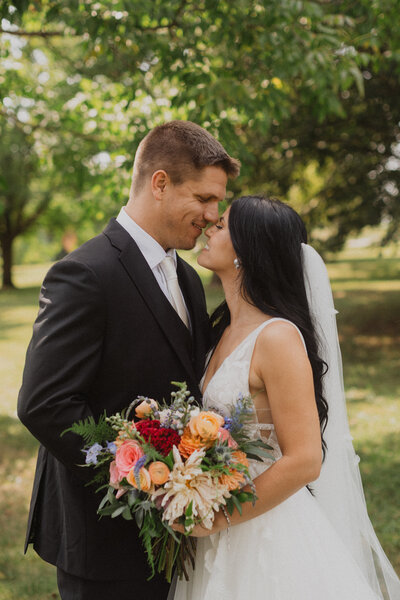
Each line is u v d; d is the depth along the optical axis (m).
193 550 2.01
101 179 5.48
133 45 4.13
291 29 4.12
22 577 3.58
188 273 2.41
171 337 2.08
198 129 2.17
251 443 1.85
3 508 4.48
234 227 2.09
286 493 1.84
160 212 2.15
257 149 9.55
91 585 2.08
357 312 13.41
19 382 8.84
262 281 2.06
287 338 1.89
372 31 4.50
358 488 2.35
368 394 7.33
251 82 4.46
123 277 2.02
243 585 1.94
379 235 10.88
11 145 9.64
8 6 3.47
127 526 2.08
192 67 4.09
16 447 5.90
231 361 1.99
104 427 1.82
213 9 3.93
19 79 5.57
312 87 4.62
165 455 1.75
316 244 10.96
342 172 10.56
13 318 16.28
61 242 26.89
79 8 3.80
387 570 2.34
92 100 5.37
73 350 1.91
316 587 1.93
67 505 2.11
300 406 1.85
